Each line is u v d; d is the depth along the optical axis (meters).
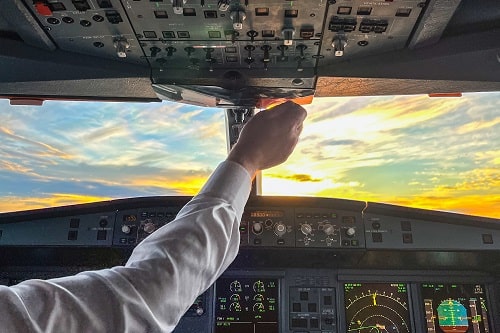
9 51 1.77
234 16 1.39
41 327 0.59
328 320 2.93
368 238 2.86
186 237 0.73
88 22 1.52
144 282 0.67
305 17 1.44
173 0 1.30
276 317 2.93
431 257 2.94
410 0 1.38
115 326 0.64
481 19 1.69
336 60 1.72
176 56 1.69
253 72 1.75
